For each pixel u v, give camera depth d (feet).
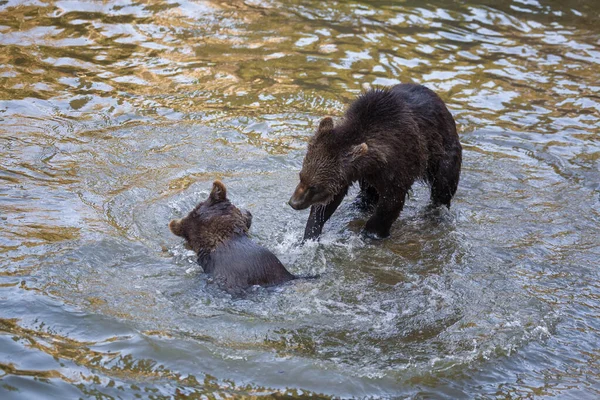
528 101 57.00
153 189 41.57
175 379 26.35
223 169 44.60
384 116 37.99
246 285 32.58
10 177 41.39
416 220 41.68
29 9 68.03
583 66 63.72
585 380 28.17
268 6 73.00
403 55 63.72
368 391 26.68
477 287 34.27
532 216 41.63
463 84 59.11
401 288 34.12
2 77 54.95
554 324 31.50
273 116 52.03
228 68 59.52
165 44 63.26
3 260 32.99
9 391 24.89
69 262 33.42
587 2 78.13
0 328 28.27
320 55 62.75
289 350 28.68
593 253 37.83
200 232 34.71
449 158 41.57
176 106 52.70
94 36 63.72
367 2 75.31
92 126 48.78
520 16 74.23
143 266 34.12
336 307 32.12
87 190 40.86
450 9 74.84
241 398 25.71
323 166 36.32
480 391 27.14
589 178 46.24
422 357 28.84
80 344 27.89
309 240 38.17
